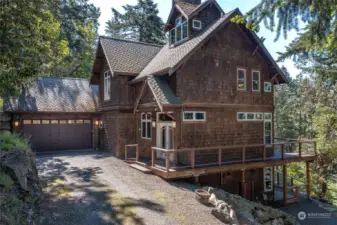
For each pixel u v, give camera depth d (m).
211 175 12.88
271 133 15.23
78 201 7.35
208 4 14.13
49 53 9.39
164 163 12.04
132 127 15.02
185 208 7.27
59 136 16.91
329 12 5.41
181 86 11.92
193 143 12.27
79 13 27.41
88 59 31.00
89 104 18.11
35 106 15.91
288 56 8.46
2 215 4.77
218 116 13.12
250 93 14.39
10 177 6.23
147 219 6.43
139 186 9.07
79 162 12.95
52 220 6.04
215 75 13.06
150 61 15.90
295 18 5.85
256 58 14.77
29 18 7.07
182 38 14.34
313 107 22.00
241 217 7.65
